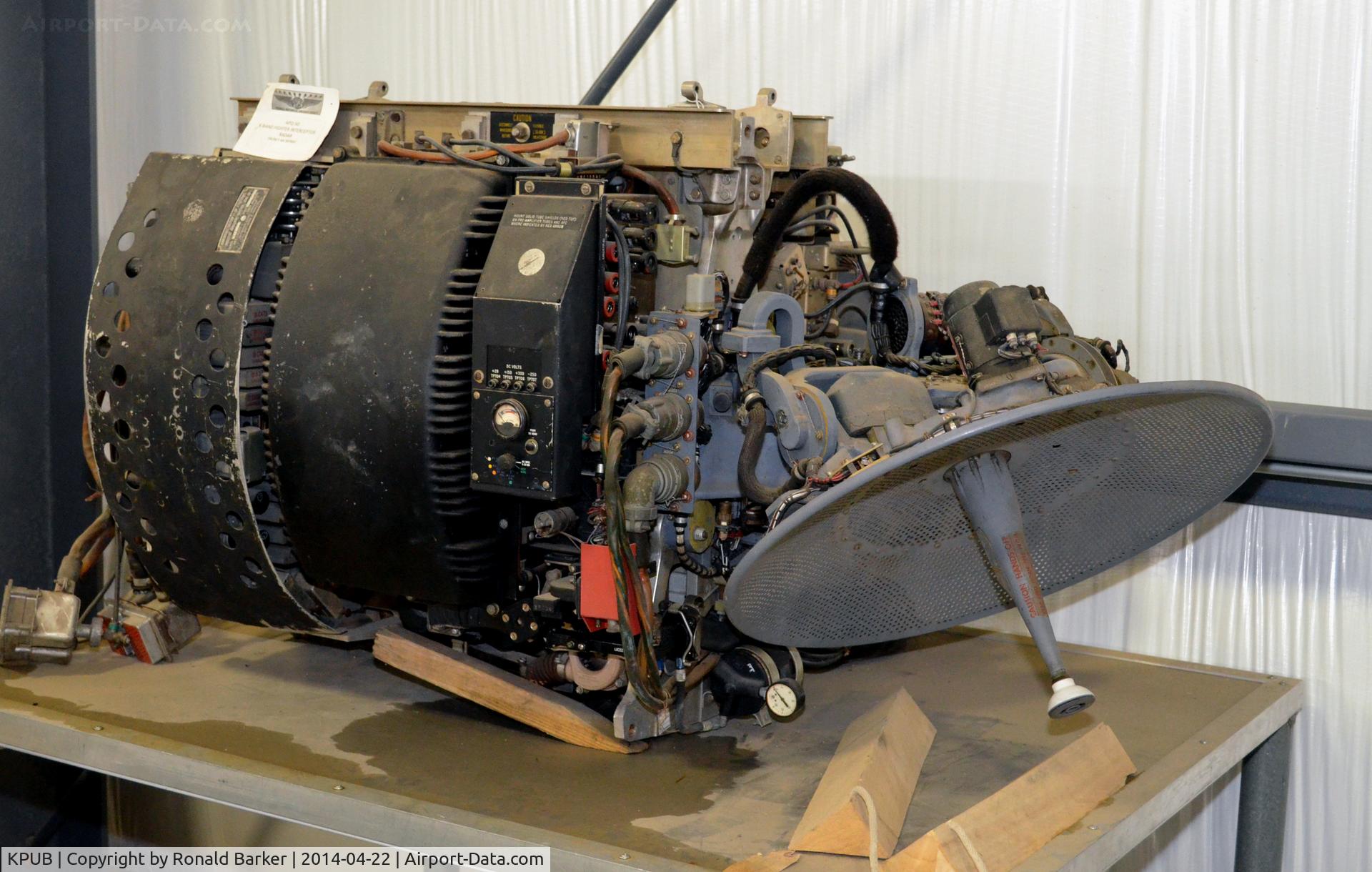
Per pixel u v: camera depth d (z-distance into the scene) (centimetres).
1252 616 178
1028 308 121
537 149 137
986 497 120
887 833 107
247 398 132
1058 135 183
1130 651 184
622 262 126
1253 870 163
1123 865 193
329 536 132
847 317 159
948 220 192
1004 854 104
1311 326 171
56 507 221
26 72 210
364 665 157
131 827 246
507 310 120
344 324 126
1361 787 173
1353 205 166
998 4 184
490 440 121
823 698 151
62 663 152
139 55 248
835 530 121
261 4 239
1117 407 112
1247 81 170
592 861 105
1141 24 176
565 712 132
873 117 195
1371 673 171
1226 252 174
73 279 216
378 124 148
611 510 116
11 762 215
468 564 129
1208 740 137
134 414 136
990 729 140
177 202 140
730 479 131
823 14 197
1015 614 193
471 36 225
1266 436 124
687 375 126
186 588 147
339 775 122
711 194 138
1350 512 166
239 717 137
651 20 189
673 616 133
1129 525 140
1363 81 164
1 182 208
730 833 112
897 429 118
